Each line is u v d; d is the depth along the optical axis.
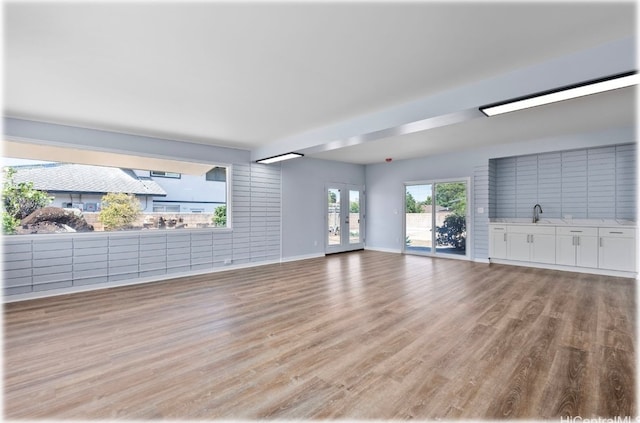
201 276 5.38
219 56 2.49
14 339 2.78
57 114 3.91
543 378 2.10
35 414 1.76
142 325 3.11
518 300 3.85
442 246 7.34
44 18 1.96
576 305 3.64
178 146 5.39
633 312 3.38
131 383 2.08
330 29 2.13
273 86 3.09
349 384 2.06
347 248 8.38
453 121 3.50
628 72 2.25
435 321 3.16
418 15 1.99
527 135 5.32
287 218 6.98
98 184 5.08
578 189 5.79
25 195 4.32
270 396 1.94
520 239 6.07
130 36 2.19
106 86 3.05
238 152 6.18
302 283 4.82
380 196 8.52
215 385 2.06
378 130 3.90
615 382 2.04
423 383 2.06
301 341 2.72
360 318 3.27
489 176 6.42
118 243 4.79
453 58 2.56
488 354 2.45
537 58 2.56
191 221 5.82
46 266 4.21
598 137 5.07
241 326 3.07
